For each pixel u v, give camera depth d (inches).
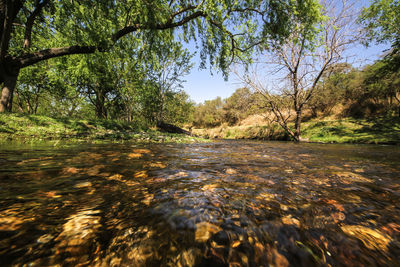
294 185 61.4
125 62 551.8
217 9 279.4
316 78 516.7
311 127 647.1
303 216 39.0
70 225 32.5
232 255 27.0
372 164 110.8
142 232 31.5
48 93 789.9
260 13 353.4
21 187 50.6
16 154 101.6
